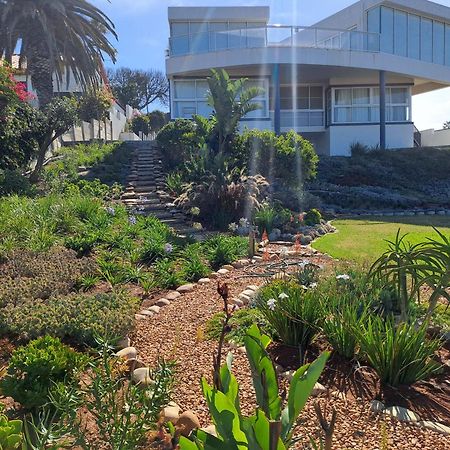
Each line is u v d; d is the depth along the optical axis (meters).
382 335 3.93
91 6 22.25
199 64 23.36
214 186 12.57
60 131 16.05
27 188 13.15
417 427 3.11
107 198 14.38
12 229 8.80
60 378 3.26
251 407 3.24
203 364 4.01
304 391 1.85
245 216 12.27
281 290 4.79
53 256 7.45
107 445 2.67
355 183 21.06
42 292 5.84
